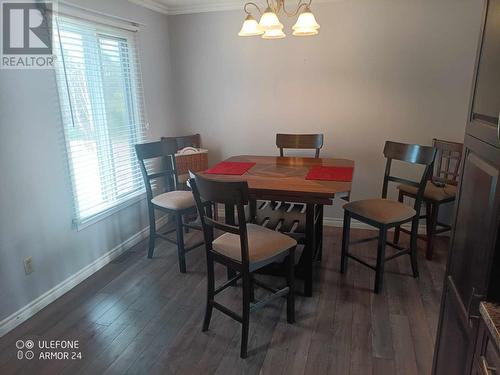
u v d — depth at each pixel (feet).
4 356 6.36
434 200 9.27
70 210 8.48
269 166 9.25
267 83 11.97
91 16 8.80
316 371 5.98
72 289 8.54
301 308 7.69
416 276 8.85
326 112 11.67
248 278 6.12
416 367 6.04
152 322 7.29
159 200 9.59
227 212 7.86
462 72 10.30
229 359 6.25
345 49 11.00
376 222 7.98
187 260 9.99
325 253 10.28
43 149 7.64
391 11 10.37
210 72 12.43
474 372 3.26
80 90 8.76
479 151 3.59
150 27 11.40
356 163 11.78
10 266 7.05
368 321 7.24
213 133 13.00
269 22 7.06
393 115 11.12
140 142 11.34
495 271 3.06
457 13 9.95
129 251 10.61
